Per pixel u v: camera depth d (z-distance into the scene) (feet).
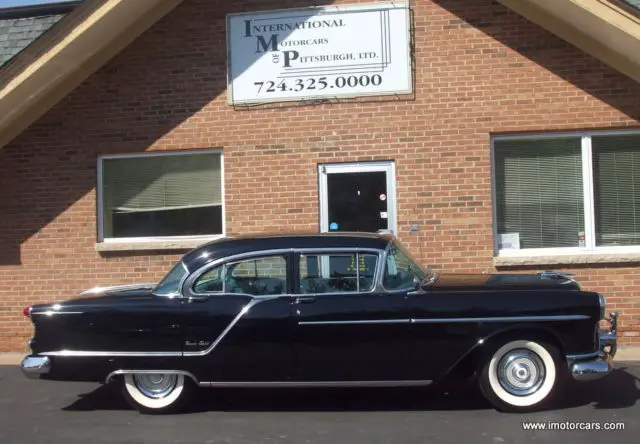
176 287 20.34
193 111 30.48
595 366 19.34
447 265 29.12
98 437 18.69
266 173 30.09
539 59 28.94
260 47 30.14
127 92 30.78
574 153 29.48
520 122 29.01
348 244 20.33
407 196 29.37
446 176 29.25
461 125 29.22
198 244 30.19
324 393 22.80
